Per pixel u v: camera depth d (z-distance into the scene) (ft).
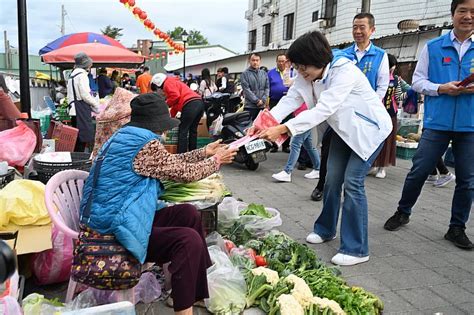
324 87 10.99
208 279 8.87
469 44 12.53
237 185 20.17
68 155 13.44
